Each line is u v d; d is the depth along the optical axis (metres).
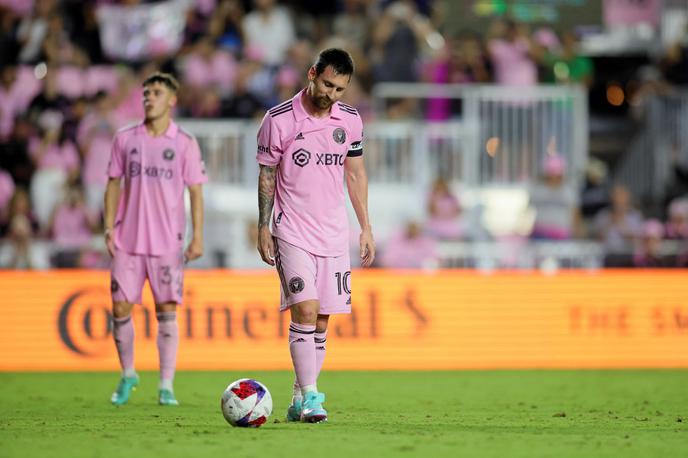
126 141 30.55
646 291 46.34
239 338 44.44
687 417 27.22
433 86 61.97
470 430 23.16
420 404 31.45
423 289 45.66
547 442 20.81
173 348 30.92
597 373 43.53
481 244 54.69
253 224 55.94
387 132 59.12
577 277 46.31
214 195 56.62
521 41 64.19
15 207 56.75
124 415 27.42
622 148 68.50
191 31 66.25
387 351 45.19
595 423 25.33
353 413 28.09
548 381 40.03
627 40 69.62
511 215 59.72
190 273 44.44
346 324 45.09
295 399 25.16
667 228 58.50
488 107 60.75
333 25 70.00
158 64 62.91
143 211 30.41
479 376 42.12
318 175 24.16
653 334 46.22
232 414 23.19
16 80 62.47
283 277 24.23
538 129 60.62
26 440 21.11
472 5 68.50
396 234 55.75
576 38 68.88
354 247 56.88
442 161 59.62
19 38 64.31
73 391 35.78
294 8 70.38
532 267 54.28
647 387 37.75
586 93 65.00
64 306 44.12
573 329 46.09
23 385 37.94
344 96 60.34
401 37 63.72
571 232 57.56
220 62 62.69
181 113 61.25
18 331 44.00
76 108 61.34
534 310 46.06
